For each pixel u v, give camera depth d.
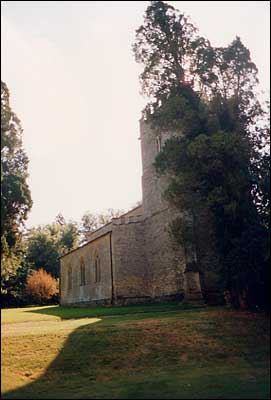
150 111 25.22
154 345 16.92
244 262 20.12
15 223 19.31
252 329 18.75
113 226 33.69
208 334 18.02
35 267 60.59
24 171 19.64
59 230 70.81
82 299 39.56
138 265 33.31
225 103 23.70
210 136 21.94
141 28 25.98
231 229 21.53
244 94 23.88
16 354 15.91
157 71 25.38
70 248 67.88
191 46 24.92
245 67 24.00
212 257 26.73
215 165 21.16
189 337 17.66
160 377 13.94
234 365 15.26
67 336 17.62
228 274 20.86
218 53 24.17
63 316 26.62
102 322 20.53
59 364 15.34
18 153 19.62
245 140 22.72
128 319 21.16
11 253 19.58
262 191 21.28
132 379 13.91
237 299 21.61
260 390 12.27
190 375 14.07
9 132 19.22
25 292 53.16
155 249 32.22
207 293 26.16
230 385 12.84
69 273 44.31
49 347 16.56
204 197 22.39
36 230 66.25
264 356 16.22
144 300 32.56
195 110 23.84
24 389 13.25
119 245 33.31
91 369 15.03
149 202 33.75
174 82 24.89
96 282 36.31
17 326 21.48
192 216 26.53
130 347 16.70
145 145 35.31
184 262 27.73
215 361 15.69
